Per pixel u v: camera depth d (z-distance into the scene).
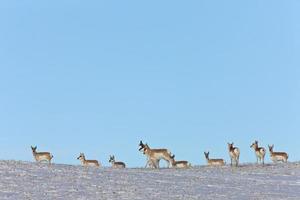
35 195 89.75
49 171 117.19
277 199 98.31
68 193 93.12
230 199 96.12
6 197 86.88
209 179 123.44
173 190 103.00
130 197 92.38
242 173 147.12
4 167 117.81
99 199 89.12
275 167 168.88
